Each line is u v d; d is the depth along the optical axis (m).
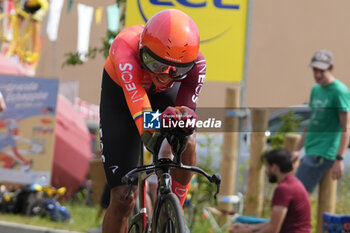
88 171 30.41
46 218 22.70
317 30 27.06
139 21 17.50
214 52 17.52
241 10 17.45
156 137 9.70
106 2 30.58
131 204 11.08
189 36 9.92
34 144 25.94
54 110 26.14
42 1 33.22
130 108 10.14
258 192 19.72
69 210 25.00
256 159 19.56
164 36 9.85
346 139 18.50
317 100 18.70
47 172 25.86
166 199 9.80
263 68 24.66
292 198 15.80
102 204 19.95
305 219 15.95
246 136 21.27
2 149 25.89
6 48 32.97
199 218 20.25
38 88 26.14
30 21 33.34
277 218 15.75
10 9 33.34
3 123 26.00
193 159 10.93
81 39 30.64
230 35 17.48
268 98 22.80
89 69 36.34
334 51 26.42
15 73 29.03
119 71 10.41
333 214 18.17
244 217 18.20
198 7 17.44
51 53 37.12
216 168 22.20
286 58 25.67
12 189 25.69
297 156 19.41
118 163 11.06
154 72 10.24
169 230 9.70
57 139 28.48
